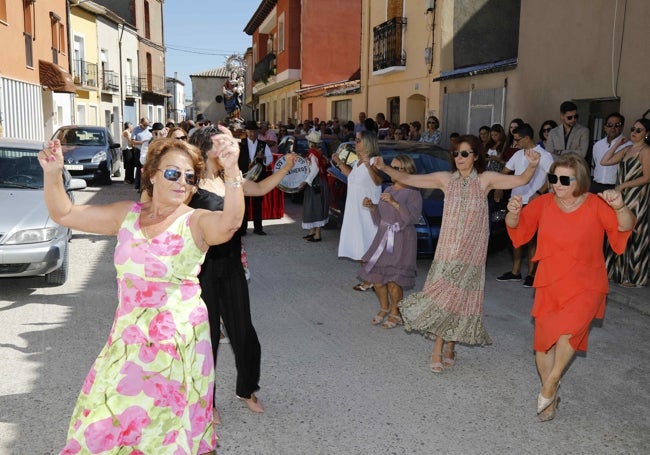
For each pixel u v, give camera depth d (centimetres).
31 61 2198
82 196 1590
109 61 3694
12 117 1989
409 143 1046
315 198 1042
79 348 550
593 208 418
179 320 271
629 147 744
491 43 1577
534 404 459
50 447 386
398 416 434
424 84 1650
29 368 505
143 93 4519
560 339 419
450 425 423
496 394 474
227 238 268
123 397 261
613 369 529
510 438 408
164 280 269
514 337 602
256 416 431
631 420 437
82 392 270
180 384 270
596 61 973
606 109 1003
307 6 2766
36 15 2275
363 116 1772
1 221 665
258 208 1111
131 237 271
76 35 3172
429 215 848
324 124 2005
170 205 277
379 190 730
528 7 1156
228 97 3409
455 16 1545
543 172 780
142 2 4441
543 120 1118
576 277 418
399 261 600
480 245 492
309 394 467
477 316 496
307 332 605
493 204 884
